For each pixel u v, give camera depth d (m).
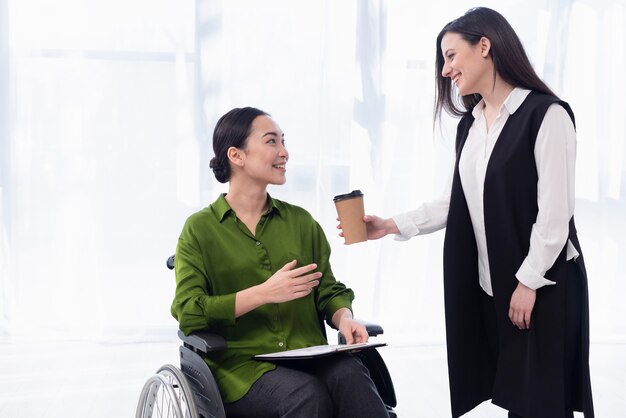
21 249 4.10
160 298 4.16
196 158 4.10
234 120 2.09
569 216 1.96
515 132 1.99
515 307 1.99
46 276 4.12
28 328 4.13
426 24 4.12
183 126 4.09
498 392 2.09
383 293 4.23
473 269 2.15
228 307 1.90
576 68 4.24
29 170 4.07
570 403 2.03
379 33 4.11
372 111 4.14
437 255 4.24
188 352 1.97
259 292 1.90
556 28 4.21
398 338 4.25
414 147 4.17
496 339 2.17
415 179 4.18
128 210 4.12
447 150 4.18
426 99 4.16
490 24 2.01
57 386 3.42
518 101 2.01
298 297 1.89
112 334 4.15
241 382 1.92
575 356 2.02
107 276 4.14
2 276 4.11
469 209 2.13
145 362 3.80
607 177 4.34
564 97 4.26
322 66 4.08
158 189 4.12
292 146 4.11
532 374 2.00
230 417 1.93
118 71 4.05
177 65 4.06
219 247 2.06
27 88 4.03
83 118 4.06
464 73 2.04
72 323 4.14
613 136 4.31
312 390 1.83
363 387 1.88
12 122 4.04
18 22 3.99
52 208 4.10
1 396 3.29
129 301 4.15
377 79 4.12
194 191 4.12
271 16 4.05
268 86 4.07
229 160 2.10
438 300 4.26
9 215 4.09
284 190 4.13
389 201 4.18
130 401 3.22
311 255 2.16
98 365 3.74
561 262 1.97
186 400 1.83
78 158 4.08
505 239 2.00
